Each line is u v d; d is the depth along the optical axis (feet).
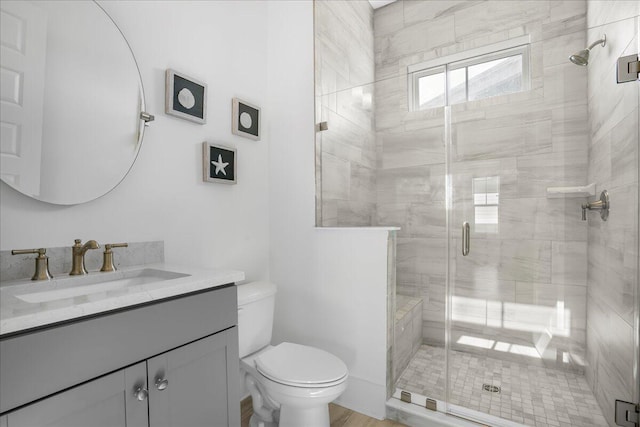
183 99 5.23
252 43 6.84
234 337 3.81
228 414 3.72
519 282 6.00
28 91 3.56
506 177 6.10
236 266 6.32
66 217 3.93
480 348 6.11
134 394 2.77
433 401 5.52
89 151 4.07
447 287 6.27
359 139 7.06
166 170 5.09
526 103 6.08
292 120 6.89
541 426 4.99
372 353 5.87
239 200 6.44
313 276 6.54
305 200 6.65
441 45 8.93
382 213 6.82
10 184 3.42
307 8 6.77
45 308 2.35
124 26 4.57
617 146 4.89
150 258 4.78
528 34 7.85
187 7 5.47
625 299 4.71
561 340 5.80
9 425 2.09
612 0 5.50
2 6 3.39
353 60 8.52
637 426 4.57
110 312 2.68
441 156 6.45
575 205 5.74
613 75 4.92
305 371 4.58
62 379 2.35
